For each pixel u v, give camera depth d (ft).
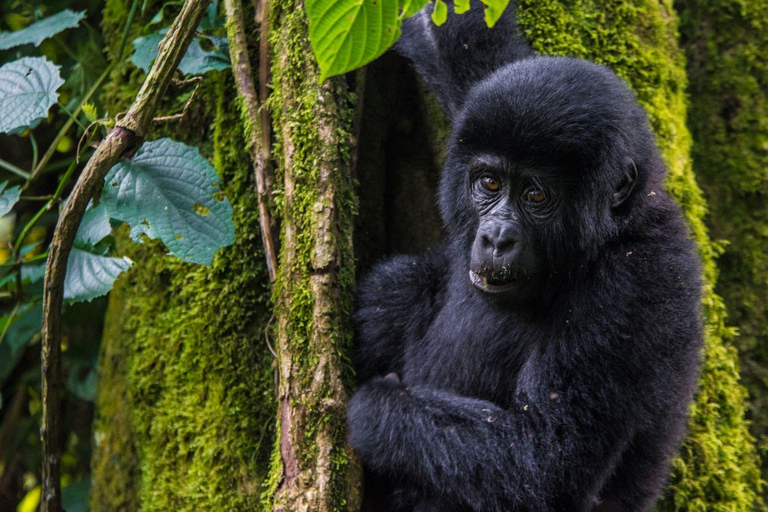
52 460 22.08
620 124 19.74
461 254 22.09
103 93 25.96
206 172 20.42
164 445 23.36
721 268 28.58
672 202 21.72
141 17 25.23
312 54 20.56
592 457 19.02
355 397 20.29
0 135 34.19
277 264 20.63
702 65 29.76
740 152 29.04
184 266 23.40
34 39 23.75
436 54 24.50
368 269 25.02
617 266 19.93
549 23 24.98
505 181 20.01
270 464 21.31
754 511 25.73
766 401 27.53
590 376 19.26
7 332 28.68
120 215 19.95
